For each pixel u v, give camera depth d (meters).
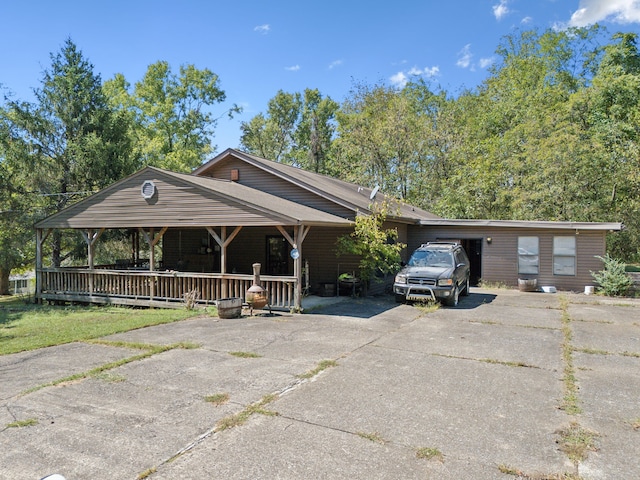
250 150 40.66
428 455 3.71
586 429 4.25
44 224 14.29
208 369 6.13
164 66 33.22
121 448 3.82
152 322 9.78
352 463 3.57
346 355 6.86
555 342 7.83
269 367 6.21
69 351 7.23
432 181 28.25
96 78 19.72
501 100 31.55
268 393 5.16
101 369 6.12
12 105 17.83
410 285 11.86
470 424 4.34
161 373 5.95
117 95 30.95
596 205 19.91
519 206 20.56
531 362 6.55
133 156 20.73
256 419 4.43
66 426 4.28
